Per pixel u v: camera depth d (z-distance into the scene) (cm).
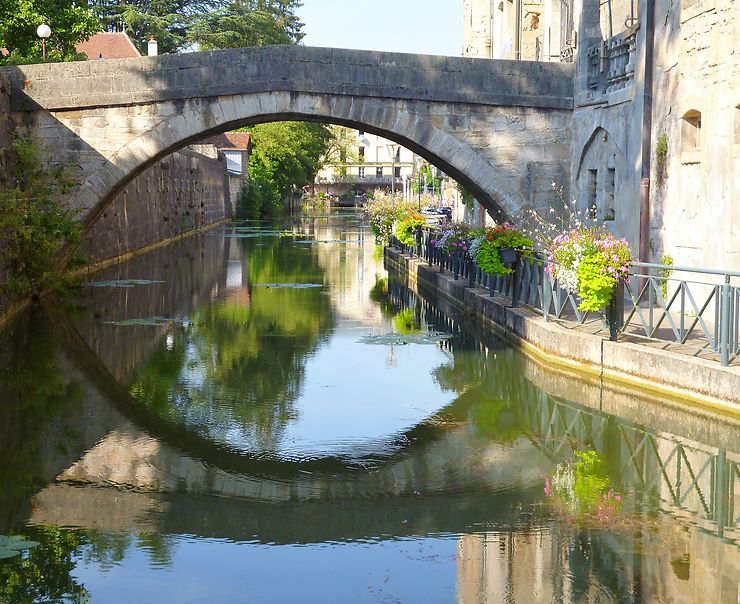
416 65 1920
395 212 3359
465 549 690
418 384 1227
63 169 1925
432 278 2267
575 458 910
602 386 1177
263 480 851
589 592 614
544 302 1398
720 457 905
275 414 1080
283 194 7600
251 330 1645
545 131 1956
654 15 1560
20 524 739
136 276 2491
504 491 818
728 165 1309
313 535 718
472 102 1928
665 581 627
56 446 952
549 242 1662
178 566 662
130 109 1931
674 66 1481
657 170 1545
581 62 1897
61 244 1947
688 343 1139
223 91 1914
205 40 5741
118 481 845
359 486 833
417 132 1931
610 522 741
